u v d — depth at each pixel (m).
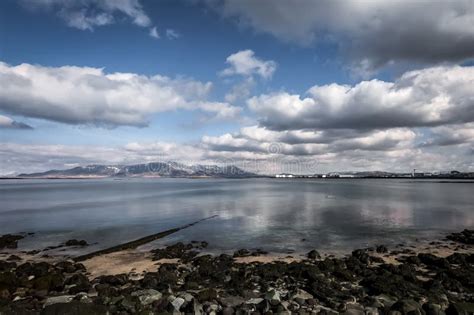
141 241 26.70
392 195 83.38
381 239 27.48
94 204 61.00
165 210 50.09
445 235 29.30
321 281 15.38
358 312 11.79
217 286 15.21
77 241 26.94
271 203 60.72
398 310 11.73
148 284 15.09
